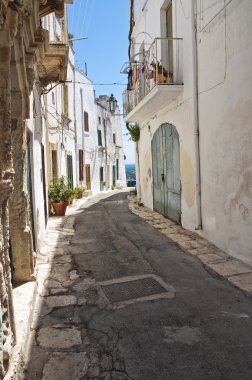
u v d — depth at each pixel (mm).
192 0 7039
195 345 3250
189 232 7996
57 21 12156
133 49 14016
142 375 2834
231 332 3463
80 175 19984
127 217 10711
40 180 7645
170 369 2902
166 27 9500
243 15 5156
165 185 10141
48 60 7785
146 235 7938
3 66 2789
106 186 26875
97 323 3734
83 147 20469
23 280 4613
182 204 8586
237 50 5398
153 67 8781
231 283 4766
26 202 4594
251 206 5250
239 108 5438
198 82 7113
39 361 3055
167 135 9547
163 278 5070
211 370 2871
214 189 6582
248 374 2807
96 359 3068
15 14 2783
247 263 5465
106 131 27203
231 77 5648
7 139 2861
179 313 3912
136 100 10852
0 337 2449
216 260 5801
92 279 5125
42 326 3693
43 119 9508
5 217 2773
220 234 6410
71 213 12320
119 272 5406
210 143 6660
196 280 4941
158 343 3301
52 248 7047
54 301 4340
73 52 18281
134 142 14680
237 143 5566
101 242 7445
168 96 8438
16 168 4477
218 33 6051
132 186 34906
